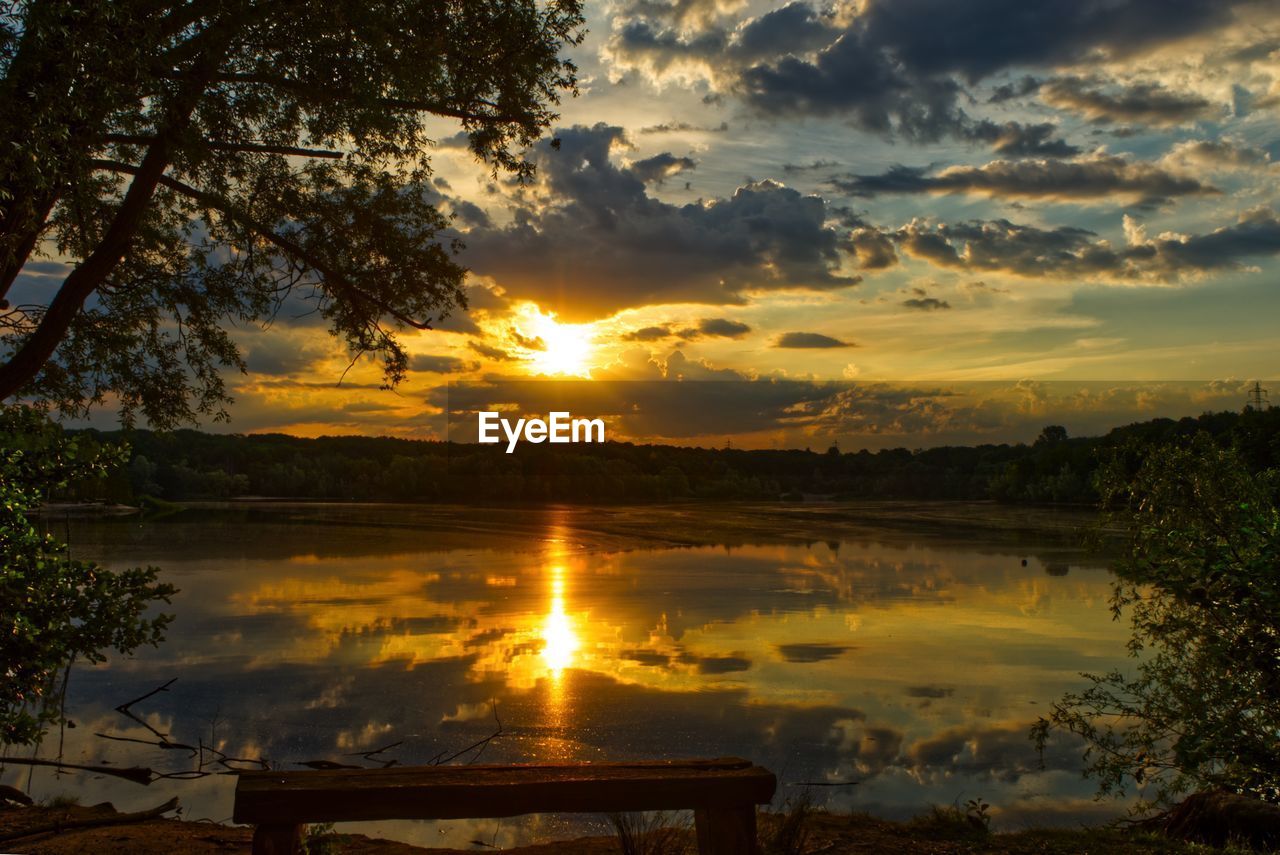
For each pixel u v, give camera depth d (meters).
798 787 10.09
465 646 19.86
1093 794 9.79
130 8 7.15
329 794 3.38
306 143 10.62
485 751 11.84
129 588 7.33
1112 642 20.16
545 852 5.75
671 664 17.83
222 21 8.31
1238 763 7.65
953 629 22.09
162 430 11.59
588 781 3.53
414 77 9.25
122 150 10.29
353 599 27.86
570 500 81.19
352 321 11.64
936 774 10.62
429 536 54.09
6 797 7.80
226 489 104.56
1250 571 7.57
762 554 42.69
